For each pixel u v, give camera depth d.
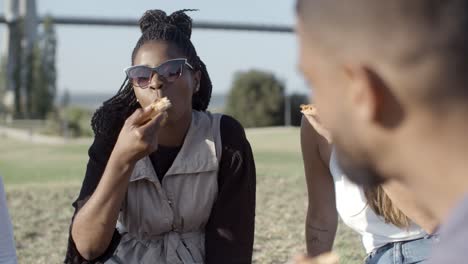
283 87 32.09
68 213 7.28
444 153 0.99
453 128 0.98
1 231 2.92
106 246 3.08
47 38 51.12
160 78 3.17
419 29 0.96
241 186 3.33
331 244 3.36
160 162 3.29
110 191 2.94
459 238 0.98
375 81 0.99
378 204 2.70
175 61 3.17
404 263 3.00
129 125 2.88
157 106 2.87
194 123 3.31
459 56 0.95
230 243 3.31
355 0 0.99
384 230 3.04
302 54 1.07
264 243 6.07
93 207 2.97
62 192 8.30
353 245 5.80
